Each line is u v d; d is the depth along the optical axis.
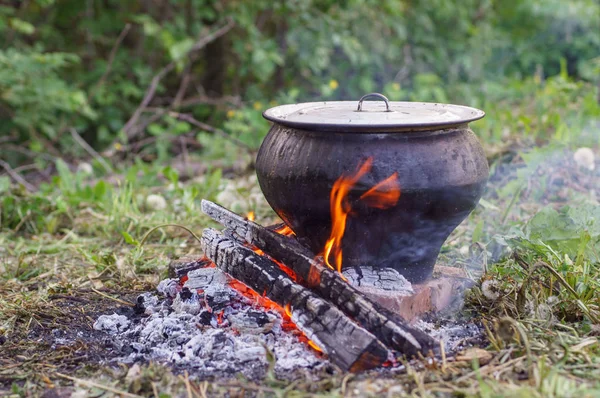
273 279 1.42
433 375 1.29
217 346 1.38
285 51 3.84
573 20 4.53
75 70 3.72
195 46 3.45
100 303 1.63
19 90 3.04
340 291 1.38
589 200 2.02
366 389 1.27
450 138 1.38
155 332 1.42
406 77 4.15
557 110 2.96
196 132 3.68
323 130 1.34
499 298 1.51
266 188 1.45
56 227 2.10
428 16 4.34
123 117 3.68
